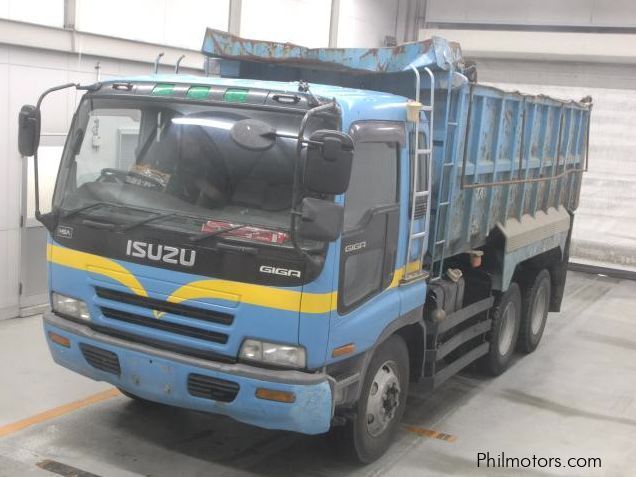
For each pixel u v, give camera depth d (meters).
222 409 4.24
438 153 5.43
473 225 6.24
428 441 5.64
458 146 5.55
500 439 5.80
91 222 4.46
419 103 4.92
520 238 7.15
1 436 5.13
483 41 13.92
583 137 9.33
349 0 13.51
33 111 4.57
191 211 4.23
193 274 4.16
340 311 4.20
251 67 6.04
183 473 4.79
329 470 5.00
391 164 4.68
